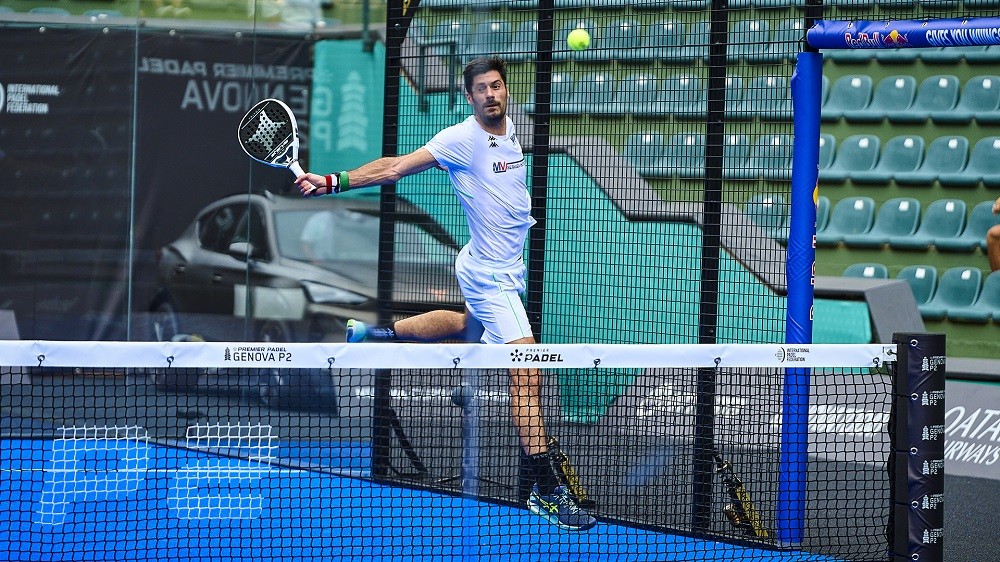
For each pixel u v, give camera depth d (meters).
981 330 28.55
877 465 20.09
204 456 21.80
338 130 28.03
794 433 15.66
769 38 19.02
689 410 18.64
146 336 27.39
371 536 14.41
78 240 27.33
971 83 32.06
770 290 18.44
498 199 16.92
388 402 19.39
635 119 20.56
